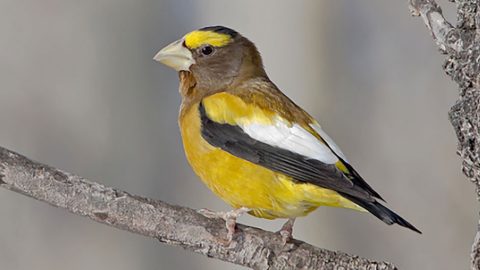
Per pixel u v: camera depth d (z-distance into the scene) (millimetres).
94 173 17172
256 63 10367
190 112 9820
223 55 10211
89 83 17250
